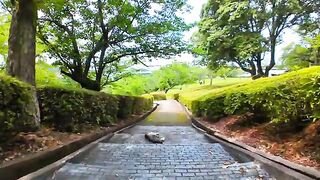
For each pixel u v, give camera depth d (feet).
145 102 80.07
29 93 17.57
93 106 30.19
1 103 14.35
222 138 26.84
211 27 86.79
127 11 43.09
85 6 43.01
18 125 16.35
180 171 16.48
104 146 24.22
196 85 223.51
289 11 72.69
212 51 86.43
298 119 19.81
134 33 46.11
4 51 33.71
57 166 15.46
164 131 38.29
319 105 14.78
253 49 74.23
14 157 14.65
